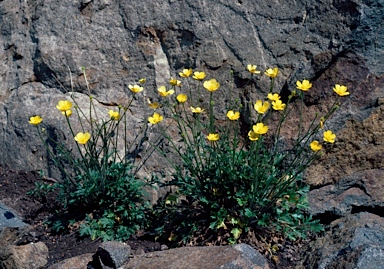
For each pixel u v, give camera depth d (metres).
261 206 0.97
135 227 1.03
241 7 1.12
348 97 1.05
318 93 1.07
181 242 0.99
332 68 1.07
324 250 0.92
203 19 1.13
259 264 0.89
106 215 1.03
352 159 1.05
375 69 1.04
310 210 1.04
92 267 0.92
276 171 1.00
